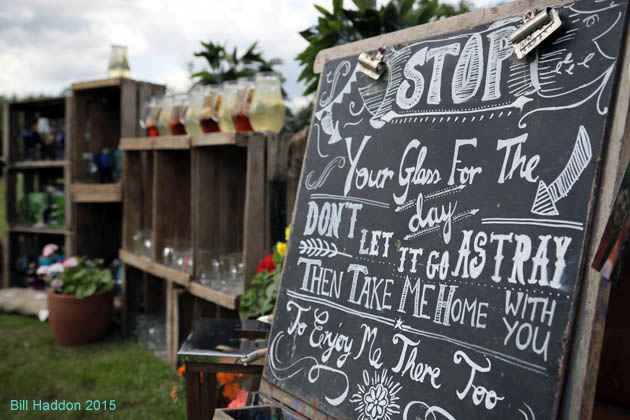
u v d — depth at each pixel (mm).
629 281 1455
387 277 1371
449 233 1259
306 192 1696
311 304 1552
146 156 4074
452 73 1362
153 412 2846
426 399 1193
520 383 1049
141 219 4121
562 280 1034
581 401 965
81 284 3994
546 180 1106
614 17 1069
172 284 3369
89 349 3871
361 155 1549
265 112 2969
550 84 1146
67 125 4445
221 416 1350
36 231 4836
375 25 2990
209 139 2971
